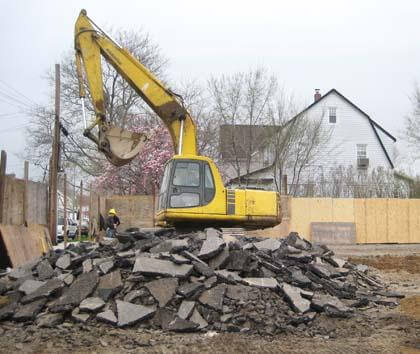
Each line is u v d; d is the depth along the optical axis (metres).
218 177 13.80
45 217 21.64
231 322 9.19
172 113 14.73
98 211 27.08
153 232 13.30
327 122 45.38
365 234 30.84
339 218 30.77
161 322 9.17
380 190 37.00
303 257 12.03
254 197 14.10
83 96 14.66
